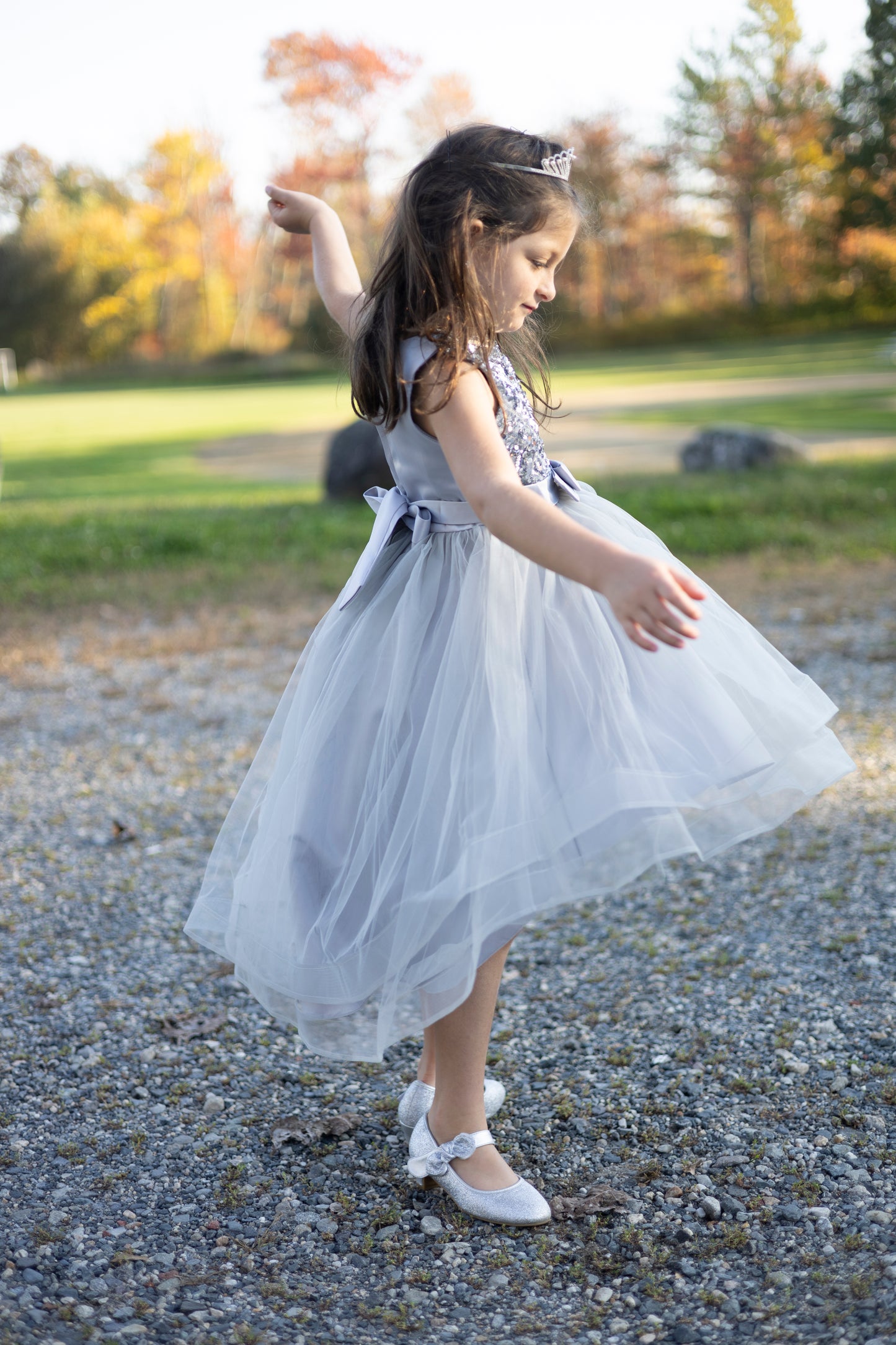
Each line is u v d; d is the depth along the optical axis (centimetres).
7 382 1852
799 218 4212
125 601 738
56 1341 148
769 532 873
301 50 4994
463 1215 184
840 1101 207
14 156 5794
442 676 174
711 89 3972
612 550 144
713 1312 157
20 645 631
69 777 422
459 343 164
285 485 1462
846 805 364
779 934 280
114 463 1778
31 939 290
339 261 226
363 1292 165
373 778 179
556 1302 162
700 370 3262
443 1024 184
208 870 209
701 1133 201
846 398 2162
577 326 4853
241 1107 217
